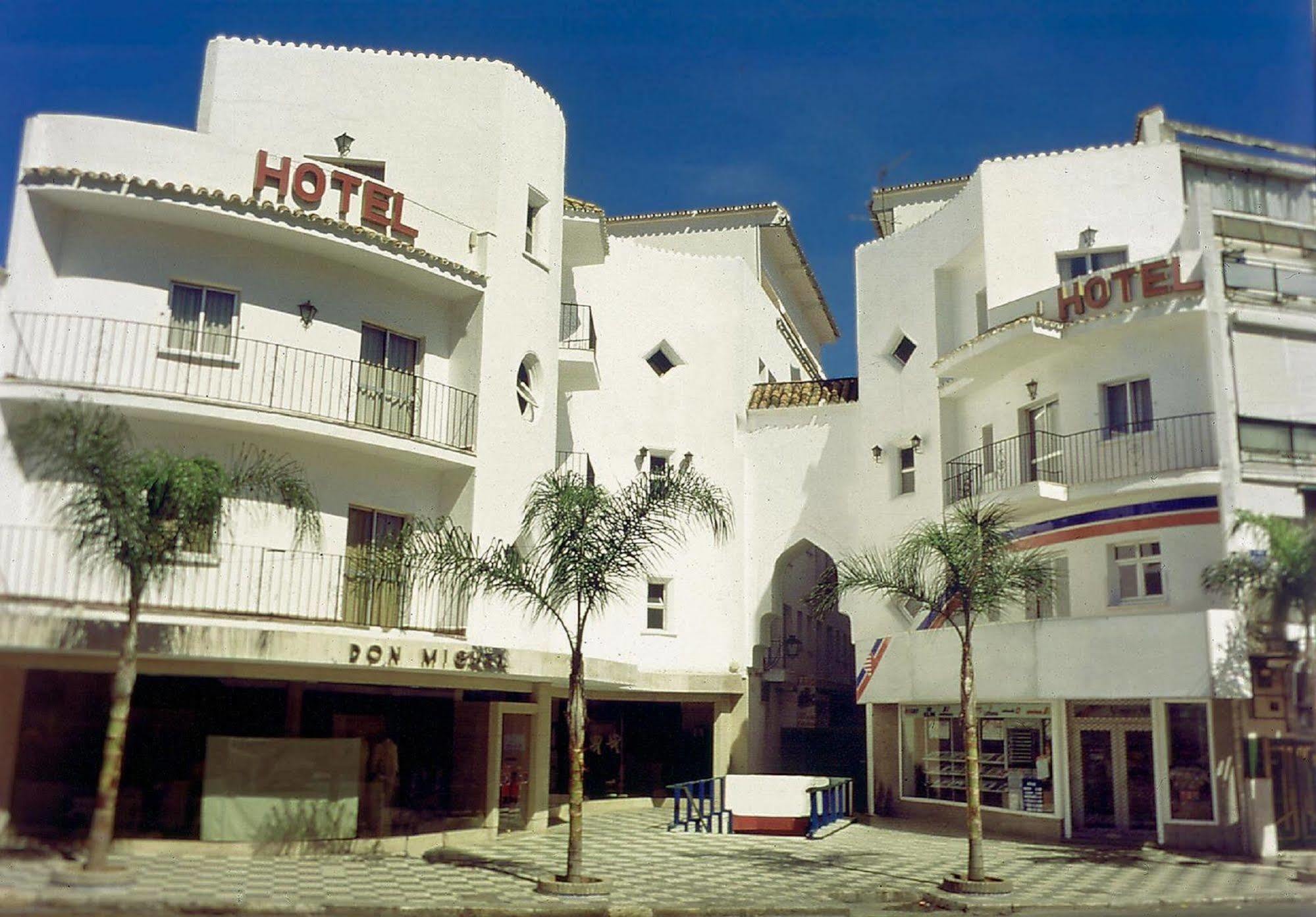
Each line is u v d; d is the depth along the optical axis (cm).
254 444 1794
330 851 1742
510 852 1912
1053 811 2162
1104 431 2180
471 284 2041
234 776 1684
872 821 2519
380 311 1988
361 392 1934
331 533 1869
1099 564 2141
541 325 2236
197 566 1559
